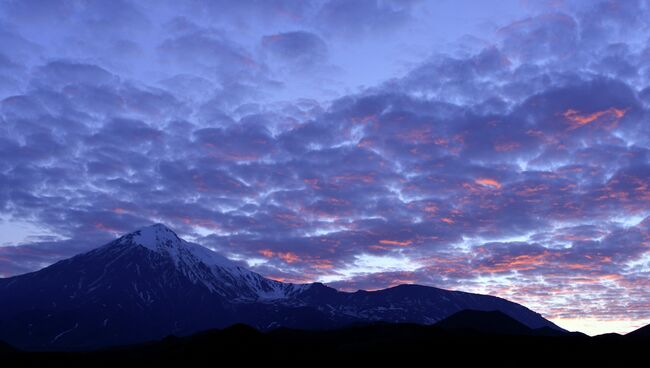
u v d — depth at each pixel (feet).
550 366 558.56
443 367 575.38
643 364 551.59
